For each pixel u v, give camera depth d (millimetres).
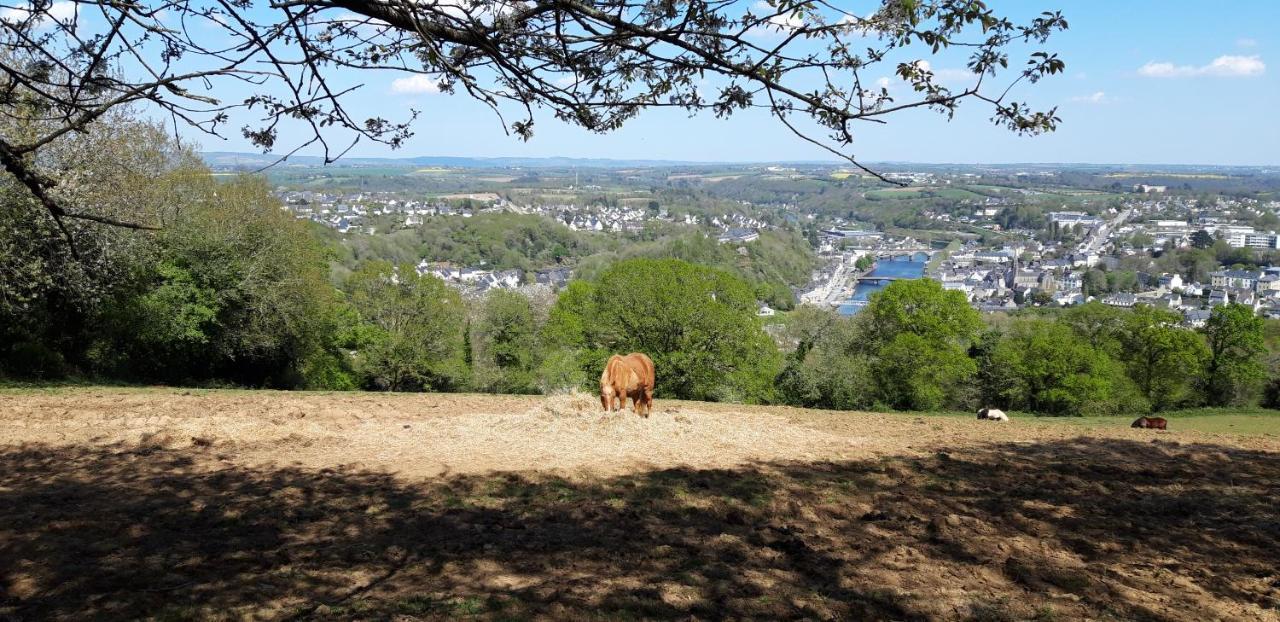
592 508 9016
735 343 36625
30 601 5945
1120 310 52781
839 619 5895
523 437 13359
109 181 21609
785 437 14805
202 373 34781
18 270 21016
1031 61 3646
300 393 20969
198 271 30562
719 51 3906
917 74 3764
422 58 4242
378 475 10617
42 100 4016
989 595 6473
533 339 46875
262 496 9320
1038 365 46844
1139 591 6641
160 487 9656
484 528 8172
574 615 5848
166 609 5840
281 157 4062
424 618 5746
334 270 72500
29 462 10859
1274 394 53406
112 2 3588
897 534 8297
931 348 44375
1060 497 10336
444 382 46281
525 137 4305
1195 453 14445
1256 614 6137
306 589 6328
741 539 7969
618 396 14961
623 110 4273
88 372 28469
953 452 13836
